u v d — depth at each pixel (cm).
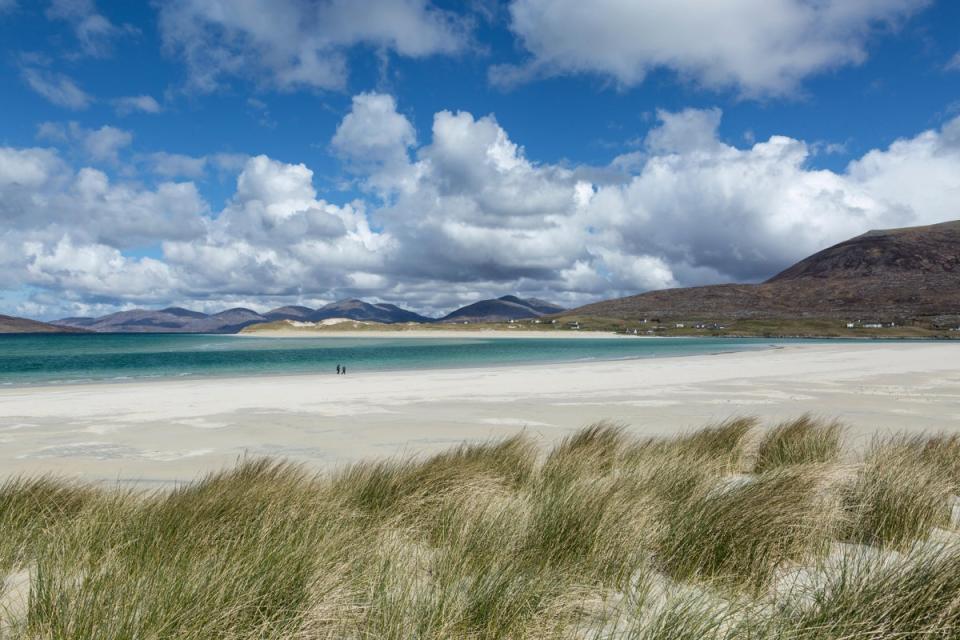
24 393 2208
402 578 383
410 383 2467
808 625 319
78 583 369
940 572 351
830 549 462
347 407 1670
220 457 1012
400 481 621
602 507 483
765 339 16450
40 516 534
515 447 846
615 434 991
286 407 1681
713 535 430
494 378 2705
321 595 347
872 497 530
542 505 497
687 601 364
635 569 417
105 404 1778
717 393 1981
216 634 308
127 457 1013
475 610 334
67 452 1059
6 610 344
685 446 891
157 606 316
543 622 333
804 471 609
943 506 566
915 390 2030
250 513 505
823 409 1570
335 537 438
